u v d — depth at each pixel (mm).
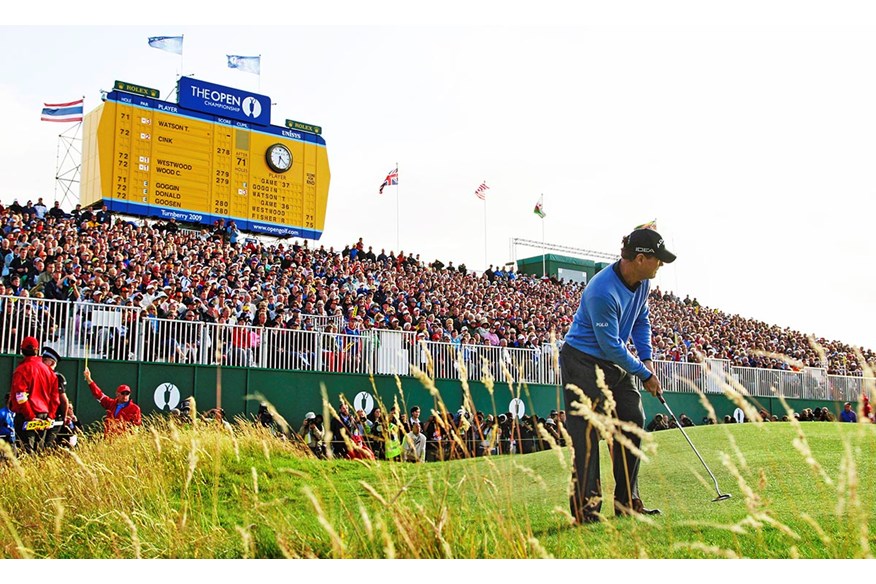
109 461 7566
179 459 7648
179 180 29219
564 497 5844
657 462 7176
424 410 20859
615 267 5477
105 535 5531
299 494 6750
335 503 5855
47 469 7152
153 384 17531
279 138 31812
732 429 9586
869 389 3512
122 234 23984
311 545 4652
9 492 6508
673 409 25547
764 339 37531
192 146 29656
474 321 24625
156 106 29062
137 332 17406
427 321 23031
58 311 16641
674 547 3775
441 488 5121
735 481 6301
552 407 23266
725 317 42281
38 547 5434
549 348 23688
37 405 9336
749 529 4730
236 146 30688
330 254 30500
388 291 25516
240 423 11953
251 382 18766
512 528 4148
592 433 5172
